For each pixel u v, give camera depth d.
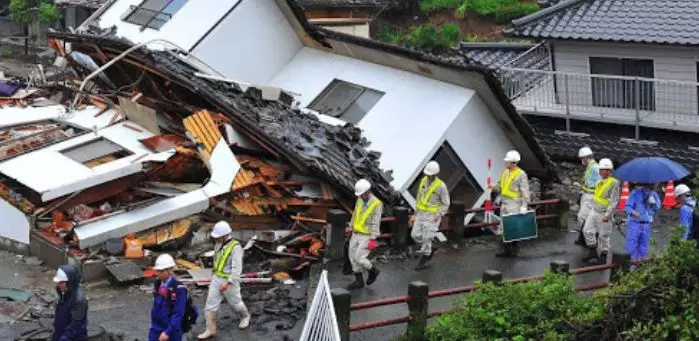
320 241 17.33
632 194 15.53
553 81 25.22
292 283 16.23
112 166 18.38
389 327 13.52
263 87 20.67
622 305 11.43
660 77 23.27
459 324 12.10
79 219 17.73
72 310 11.84
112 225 17.16
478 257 16.98
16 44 41.56
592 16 24.33
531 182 22.92
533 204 18.97
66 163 18.77
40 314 14.69
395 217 17.08
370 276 15.10
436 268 16.27
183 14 22.61
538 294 12.30
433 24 38.28
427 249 16.11
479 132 19.44
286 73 23.12
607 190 16.22
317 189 18.45
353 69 21.92
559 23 24.52
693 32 22.45
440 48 35.44
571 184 23.45
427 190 16.03
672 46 22.61
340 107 21.16
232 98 19.86
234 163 18.44
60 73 28.78
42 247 17.44
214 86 20.25
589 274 15.74
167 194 18.38
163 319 12.00
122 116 21.23
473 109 19.23
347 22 32.16
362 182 14.91
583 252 17.39
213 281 13.62
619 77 22.92
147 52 20.34
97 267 16.27
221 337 13.76
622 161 23.77
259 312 14.70
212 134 18.86
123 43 21.00
